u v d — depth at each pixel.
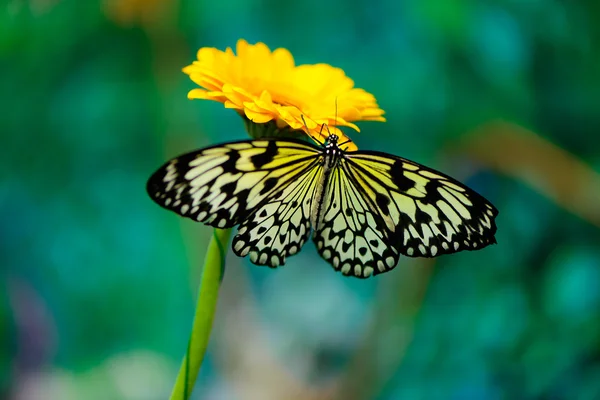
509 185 1.04
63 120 0.96
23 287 1.27
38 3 0.91
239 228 0.67
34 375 1.30
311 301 1.46
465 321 0.99
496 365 0.93
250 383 1.23
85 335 1.33
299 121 0.67
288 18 0.92
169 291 1.25
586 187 0.96
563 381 0.90
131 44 0.94
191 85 0.98
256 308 1.27
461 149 0.99
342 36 0.91
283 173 0.68
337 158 0.68
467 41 0.87
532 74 0.90
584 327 0.89
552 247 1.00
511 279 0.98
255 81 0.69
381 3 0.90
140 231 1.14
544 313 0.92
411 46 0.89
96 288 1.25
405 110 0.89
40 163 1.01
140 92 0.96
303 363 1.36
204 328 0.67
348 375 1.12
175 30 0.94
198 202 0.66
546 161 0.95
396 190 0.69
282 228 0.68
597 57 0.91
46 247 1.19
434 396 0.98
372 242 0.69
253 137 0.69
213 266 0.67
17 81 0.93
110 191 1.07
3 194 1.06
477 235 0.68
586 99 0.92
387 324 1.09
